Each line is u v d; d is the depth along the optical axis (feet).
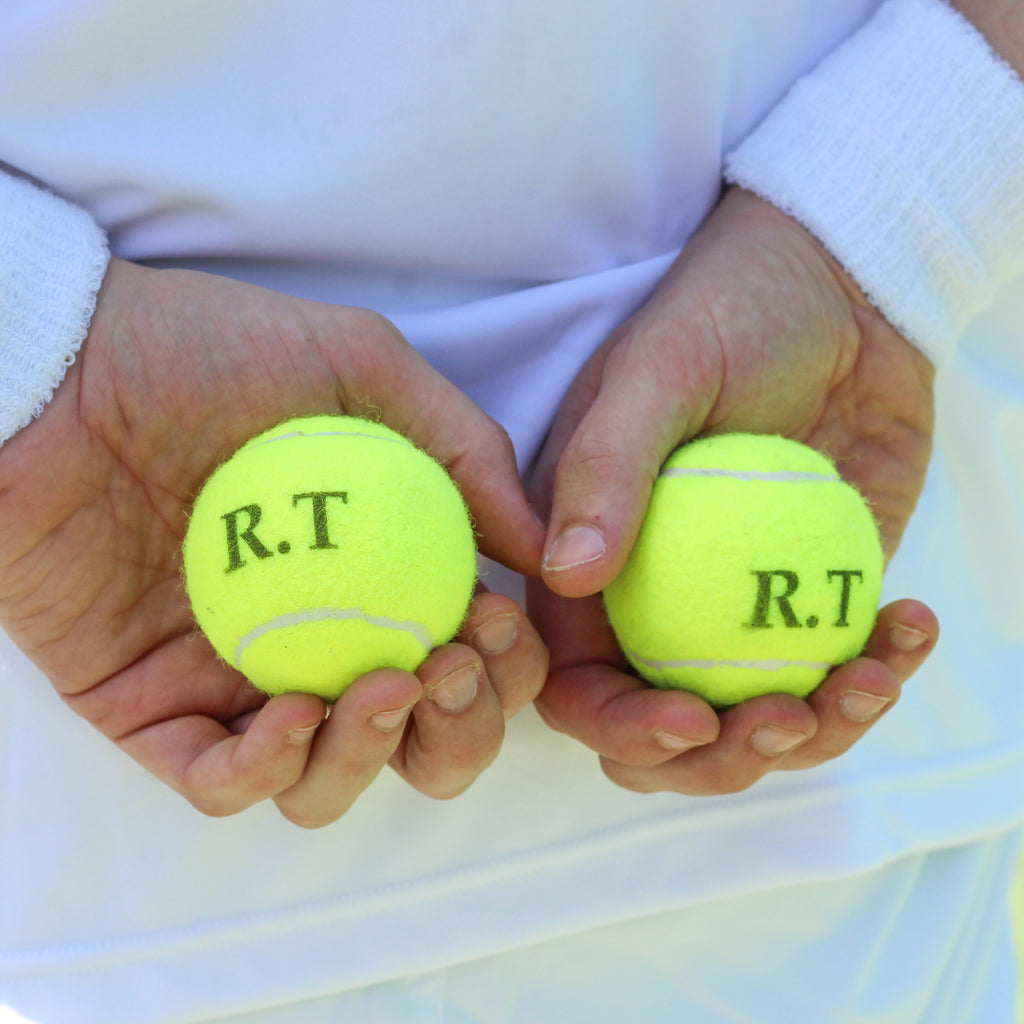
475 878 3.59
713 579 3.36
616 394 3.43
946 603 3.82
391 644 3.33
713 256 3.56
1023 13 3.53
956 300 3.62
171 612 3.49
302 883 3.57
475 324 3.59
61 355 3.42
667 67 3.54
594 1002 3.64
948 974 3.74
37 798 3.57
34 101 3.45
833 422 3.63
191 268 3.57
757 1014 3.66
